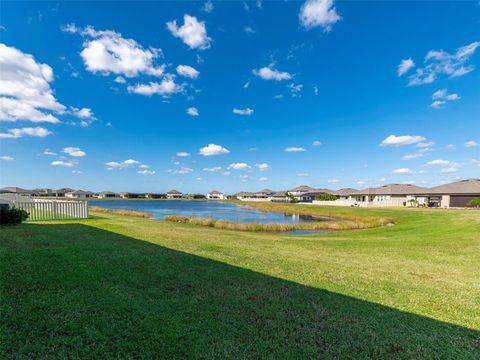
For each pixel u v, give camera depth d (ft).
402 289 18.15
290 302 15.06
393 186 205.26
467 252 30.71
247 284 17.63
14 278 15.97
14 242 25.62
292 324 12.57
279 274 20.30
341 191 271.49
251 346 10.61
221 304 14.35
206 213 150.41
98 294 14.56
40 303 13.12
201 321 12.41
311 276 20.20
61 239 28.30
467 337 12.03
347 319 13.33
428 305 15.55
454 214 83.97
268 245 34.12
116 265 19.83
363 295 16.71
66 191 406.21
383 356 10.41
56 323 11.48
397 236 48.42
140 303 13.85
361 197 224.94
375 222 90.02
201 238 35.94
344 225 83.76
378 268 23.59
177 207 221.25
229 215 141.18
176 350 10.12
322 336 11.64
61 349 9.83
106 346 10.16
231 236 42.55
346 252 30.81
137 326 11.66
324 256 28.19
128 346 10.22
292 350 10.51
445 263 25.73
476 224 51.90
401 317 13.83
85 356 9.52
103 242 27.91
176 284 16.90
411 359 10.28
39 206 51.26
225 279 18.37
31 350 9.66
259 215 142.61
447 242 37.22
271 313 13.57
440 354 10.63
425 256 28.66
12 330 10.78
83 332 11.00
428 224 63.26
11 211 38.42
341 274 21.15
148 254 23.79
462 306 15.55
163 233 38.01
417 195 178.29
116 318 12.23
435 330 12.59
